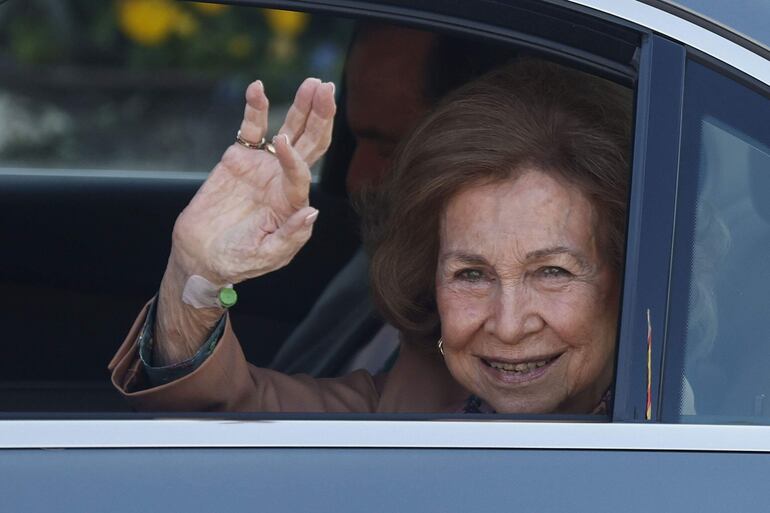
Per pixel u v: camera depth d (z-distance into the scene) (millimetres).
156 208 9273
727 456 5074
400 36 7801
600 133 5910
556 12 5297
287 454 4977
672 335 5184
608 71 5355
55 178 9406
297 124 5562
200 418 5016
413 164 6078
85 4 17562
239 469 4934
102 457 4926
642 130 5254
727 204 5277
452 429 5051
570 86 6070
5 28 17547
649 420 5121
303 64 15984
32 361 8281
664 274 5195
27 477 4875
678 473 5023
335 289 7980
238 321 8609
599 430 5082
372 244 6707
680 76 5254
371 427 5039
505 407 6148
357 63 8039
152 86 17125
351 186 8398
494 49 7273
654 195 5230
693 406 5184
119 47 17562
